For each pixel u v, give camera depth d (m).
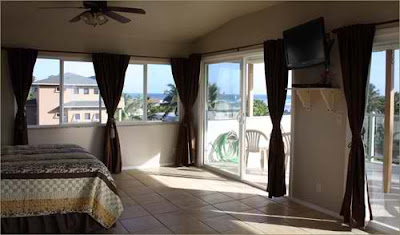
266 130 6.12
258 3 4.59
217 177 5.68
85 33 5.72
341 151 3.83
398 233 3.39
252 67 5.86
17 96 5.21
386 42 3.47
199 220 3.78
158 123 6.45
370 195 3.81
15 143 5.24
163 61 6.40
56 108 5.68
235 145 5.64
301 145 4.34
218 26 5.75
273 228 3.57
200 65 6.38
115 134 5.91
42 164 3.42
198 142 6.52
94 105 5.95
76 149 4.22
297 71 4.35
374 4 3.43
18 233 3.25
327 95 3.79
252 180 5.40
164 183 5.29
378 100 3.65
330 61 3.88
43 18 5.02
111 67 5.83
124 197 4.57
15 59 5.16
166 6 4.75
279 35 4.55
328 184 4.00
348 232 3.48
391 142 3.59
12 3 4.44
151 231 3.48
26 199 3.24
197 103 6.51
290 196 4.52
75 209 3.38
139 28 5.64
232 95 5.65
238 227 3.59
